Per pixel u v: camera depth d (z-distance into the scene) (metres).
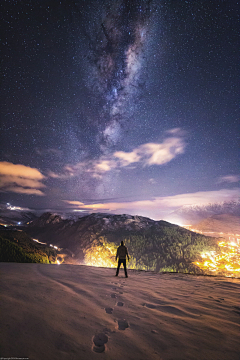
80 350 1.80
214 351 1.96
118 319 2.67
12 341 1.79
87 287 4.35
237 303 3.80
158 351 1.91
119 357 1.75
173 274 7.63
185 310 3.24
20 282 4.22
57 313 2.62
